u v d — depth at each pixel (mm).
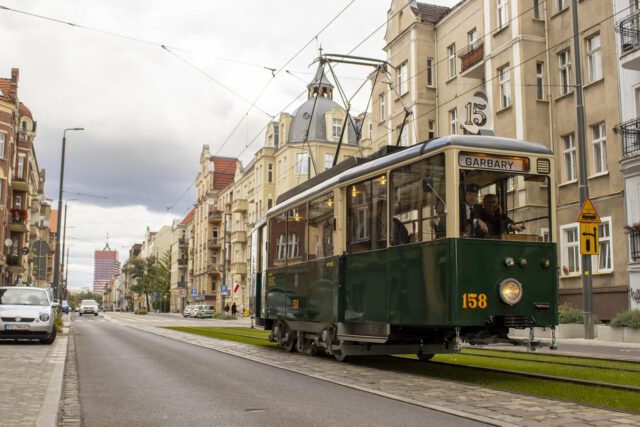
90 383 9797
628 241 23141
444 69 34312
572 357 14109
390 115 37344
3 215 48625
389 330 11109
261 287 18516
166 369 11672
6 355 13938
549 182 10414
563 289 25656
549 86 27422
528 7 27766
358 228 12352
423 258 10312
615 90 24297
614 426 6328
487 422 6492
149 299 115750
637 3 22828
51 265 100625
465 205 9836
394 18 37219
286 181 61344
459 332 9734
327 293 13305
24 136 60812
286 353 15250
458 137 9984
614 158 24156
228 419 6832
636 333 19234
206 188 91688
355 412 7184
